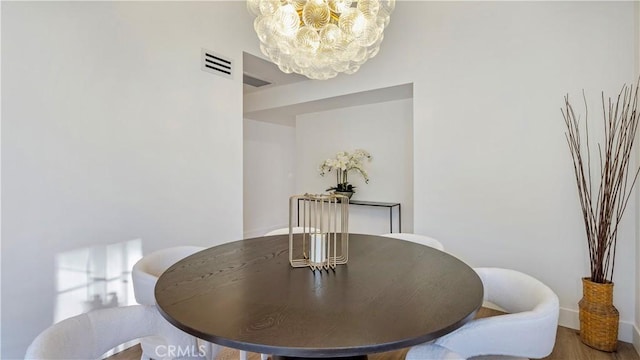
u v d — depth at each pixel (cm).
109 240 208
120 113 213
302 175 497
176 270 133
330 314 92
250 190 548
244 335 80
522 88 254
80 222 195
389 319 89
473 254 279
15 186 170
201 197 266
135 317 112
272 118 536
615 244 220
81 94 195
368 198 431
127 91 217
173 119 246
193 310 94
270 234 228
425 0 302
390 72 328
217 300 102
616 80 219
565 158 238
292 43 188
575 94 234
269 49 208
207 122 271
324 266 137
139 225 224
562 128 239
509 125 261
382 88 338
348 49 194
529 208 253
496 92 266
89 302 199
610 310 206
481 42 273
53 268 184
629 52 215
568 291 239
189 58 257
